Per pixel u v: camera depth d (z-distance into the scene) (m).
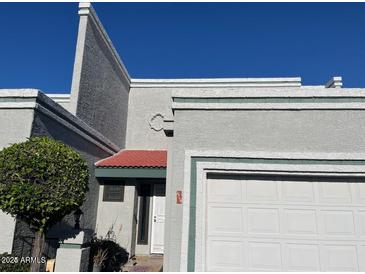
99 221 11.48
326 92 7.03
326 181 6.96
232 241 6.77
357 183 6.91
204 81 15.66
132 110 15.51
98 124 12.02
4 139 7.40
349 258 6.58
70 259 6.80
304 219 6.81
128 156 13.02
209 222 6.88
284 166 6.85
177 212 6.80
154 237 11.80
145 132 15.20
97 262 8.06
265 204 6.92
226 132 7.09
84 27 10.94
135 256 11.42
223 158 7.00
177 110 7.26
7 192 5.81
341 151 6.84
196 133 7.13
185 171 6.92
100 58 12.20
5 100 7.60
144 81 15.77
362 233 6.68
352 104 6.95
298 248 6.68
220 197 7.00
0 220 6.97
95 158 11.44
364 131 6.88
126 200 11.58
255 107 7.10
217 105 7.17
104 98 12.57
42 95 7.84
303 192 6.94
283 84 15.54
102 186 11.79
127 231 11.29
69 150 6.70
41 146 6.34
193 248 6.59
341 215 6.79
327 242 6.67
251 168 6.89
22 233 7.14
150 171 11.16
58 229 8.21
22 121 7.46
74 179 6.40
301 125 6.99
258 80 15.61
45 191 5.99
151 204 12.07
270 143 6.97
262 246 6.73
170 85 15.66
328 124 6.96
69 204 6.21
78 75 10.53
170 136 7.43
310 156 6.83
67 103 14.61
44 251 7.62
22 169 5.94
